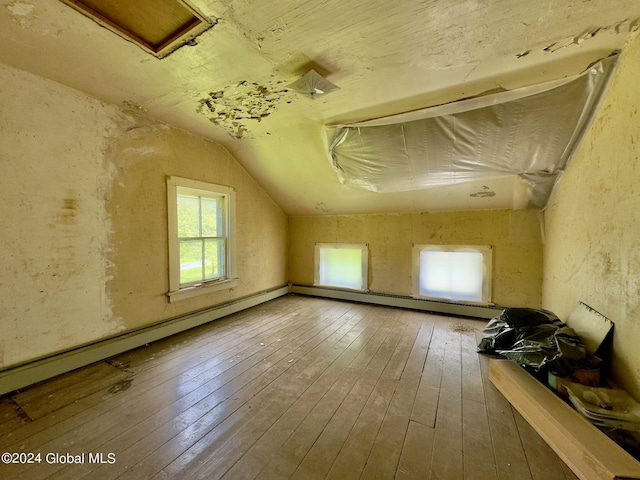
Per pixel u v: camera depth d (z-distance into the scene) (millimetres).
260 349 2617
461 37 1549
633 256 1464
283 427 1567
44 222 2043
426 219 3873
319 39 1592
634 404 1423
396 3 1323
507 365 2004
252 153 3562
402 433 1521
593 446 1228
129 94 2256
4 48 1679
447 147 2598
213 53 1732
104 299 2396
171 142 2893
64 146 2137
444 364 2328
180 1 1315
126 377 2102
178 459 1345
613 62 1660
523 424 1601
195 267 3291
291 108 2475
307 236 4801
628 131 1528
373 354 2516
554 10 1340
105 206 2391
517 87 1978
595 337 1765
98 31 1537
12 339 1906
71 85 2125
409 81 1996
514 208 3346
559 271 2621
